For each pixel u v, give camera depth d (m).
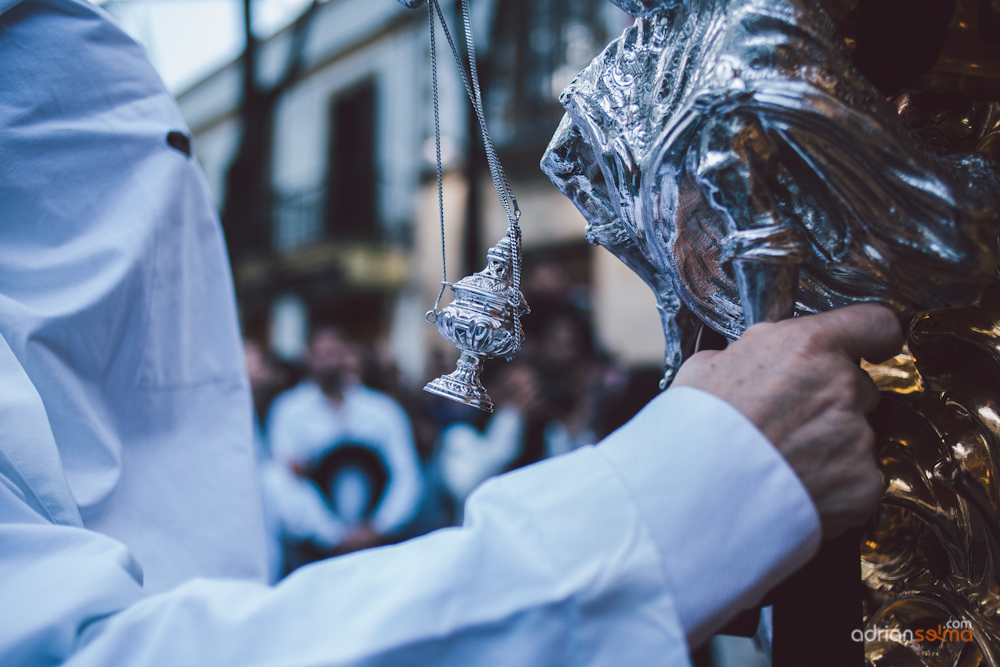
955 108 0.50
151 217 0.70
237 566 0.73
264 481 3.55
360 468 3.52
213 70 11.75
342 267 10.44
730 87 0.40
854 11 0.46
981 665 0.53
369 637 0.35
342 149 10.80
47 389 0.61
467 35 0.60
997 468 0.50
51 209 0.66
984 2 0.47
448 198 9.77
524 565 0.36
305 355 4.72
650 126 0.48
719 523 0.36
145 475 0.70
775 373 0.39
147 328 0.70
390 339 10.58
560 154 0.59
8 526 0.43
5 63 0.67
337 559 0.40
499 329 0.58
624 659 0.35
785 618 0.49
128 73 0.72
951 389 0.52
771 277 0.41
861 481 0.38
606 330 6.77
